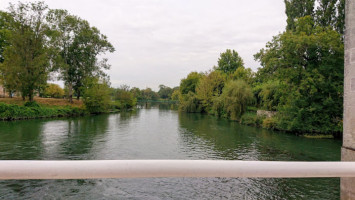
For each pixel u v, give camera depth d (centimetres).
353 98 187
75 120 2639
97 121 2573
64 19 3506
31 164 53
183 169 57
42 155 1067
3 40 3194
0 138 1455
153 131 1872
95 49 3759
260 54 2000
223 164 59
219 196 660
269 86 2391
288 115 1848
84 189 696
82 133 1719
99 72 3772
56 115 2988
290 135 1725
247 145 1359
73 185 725
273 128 1978
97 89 3603
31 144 1298
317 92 1759
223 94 3116
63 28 3512
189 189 706
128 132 1803
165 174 57
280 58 1842
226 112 3003
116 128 2031
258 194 675
